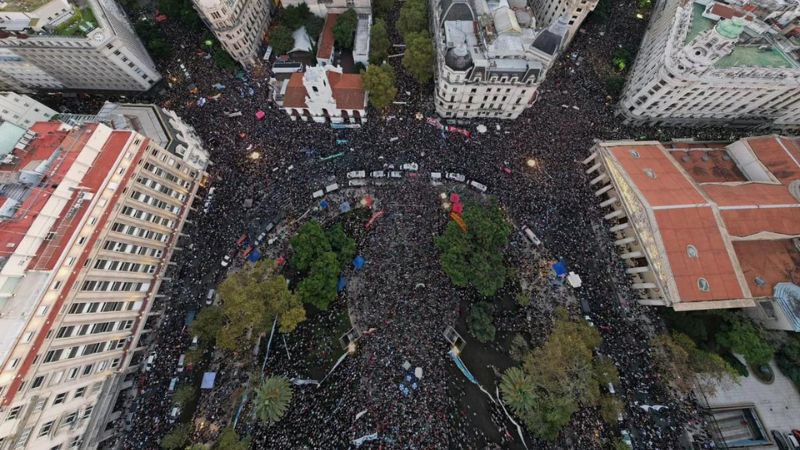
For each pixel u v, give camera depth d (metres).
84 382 63.62
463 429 67.94
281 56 109.75
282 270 82.69
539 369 67.94
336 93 93.38
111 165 67.06
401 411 66.81
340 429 65.38
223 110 100.31
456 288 79.62
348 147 93.88
